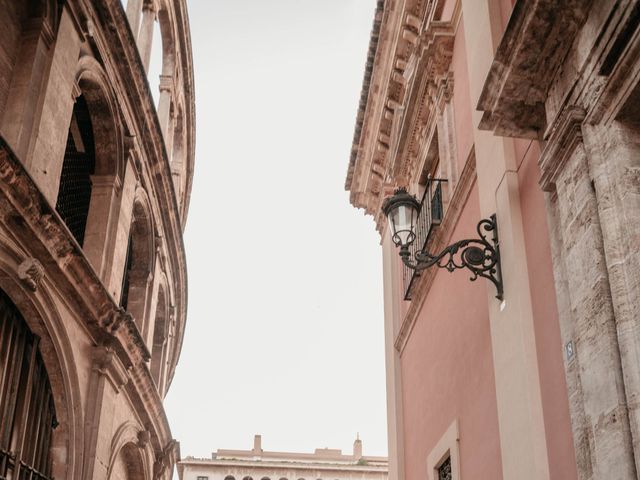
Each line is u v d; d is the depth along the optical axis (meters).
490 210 8.41
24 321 11.59
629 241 5.45
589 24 6.01
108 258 15.18
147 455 18.47
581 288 5.84
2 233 10.31
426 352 12.17
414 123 13.23
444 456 10.47
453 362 10.37
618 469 5.07
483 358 8.98
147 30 19.56
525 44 6.42
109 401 14.30
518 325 7.33
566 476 6.30
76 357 13.02
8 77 11.86
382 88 15.41
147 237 19.22
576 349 5.89
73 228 15.66
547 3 6.09
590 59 5.98
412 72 12.98
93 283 12.70
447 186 11.35
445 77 11.73
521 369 7.16
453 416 10.23
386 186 15.73
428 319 12.12
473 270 8.01
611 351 5.34
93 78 14.39
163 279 21.91
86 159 15.95
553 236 6.65
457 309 10.27
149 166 18.25
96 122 15.44
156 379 22.66
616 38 5.56
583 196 5.94
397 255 15.16
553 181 6.54
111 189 15.66
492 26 8.87
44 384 12.45
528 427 6.88
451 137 11.38
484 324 8.98
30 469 11.66
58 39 12.52
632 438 5.04
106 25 14.46
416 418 12.74
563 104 6.35
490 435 8.53
